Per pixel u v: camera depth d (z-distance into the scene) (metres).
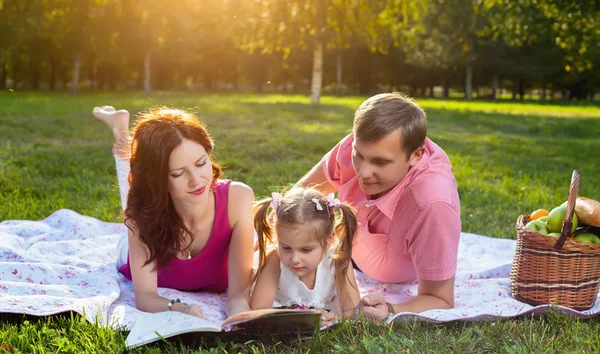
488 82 52.75
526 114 23.06
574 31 14.32
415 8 19.66
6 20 29.88
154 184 3.16
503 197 6.70
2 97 24.98
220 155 8.84
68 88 53.66
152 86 52.12
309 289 3.38
